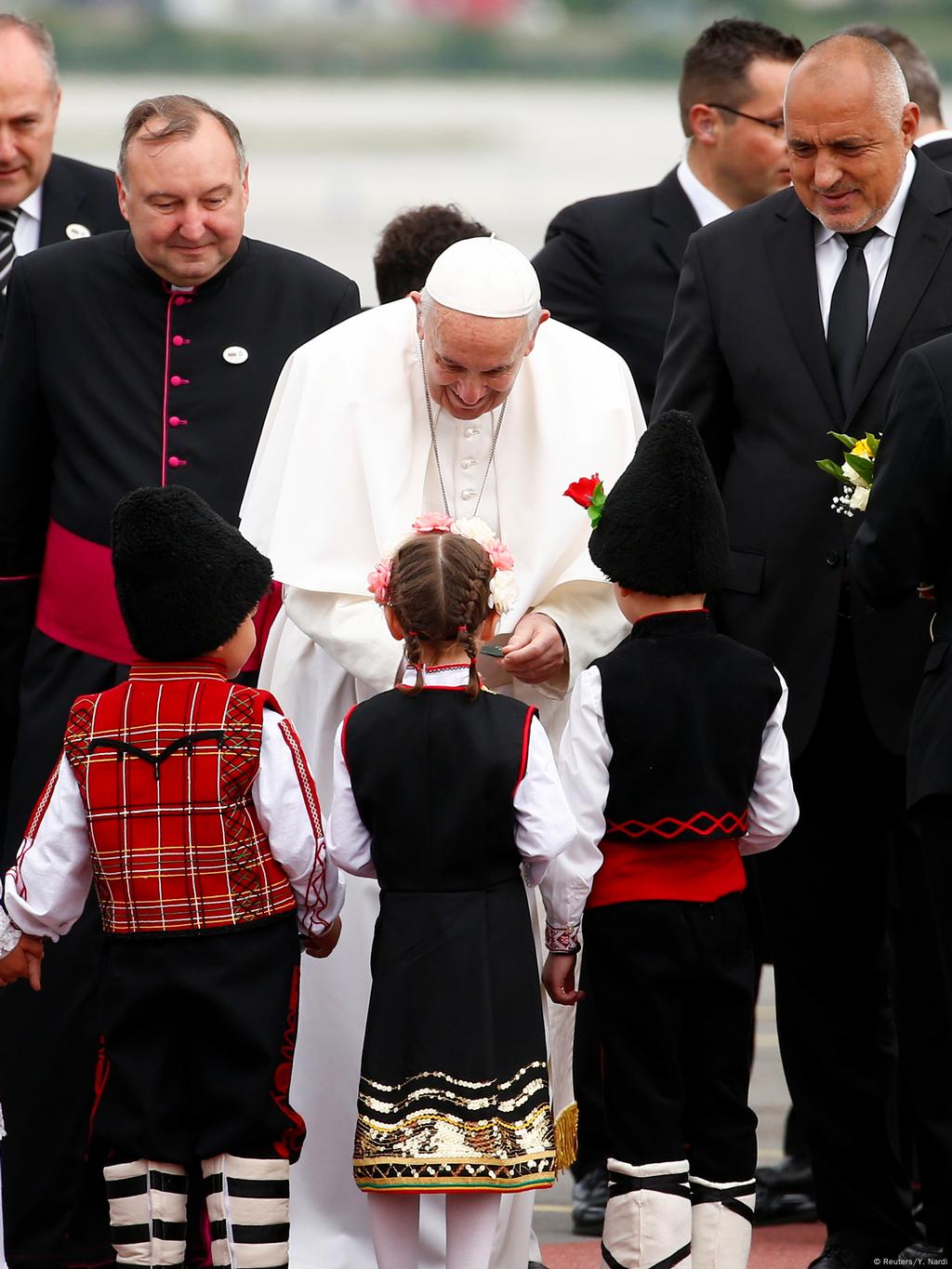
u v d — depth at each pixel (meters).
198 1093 14.18
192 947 14.08
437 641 14.35
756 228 17.52
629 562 14.95
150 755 14.11
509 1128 13.96
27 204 21.25
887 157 16.41
